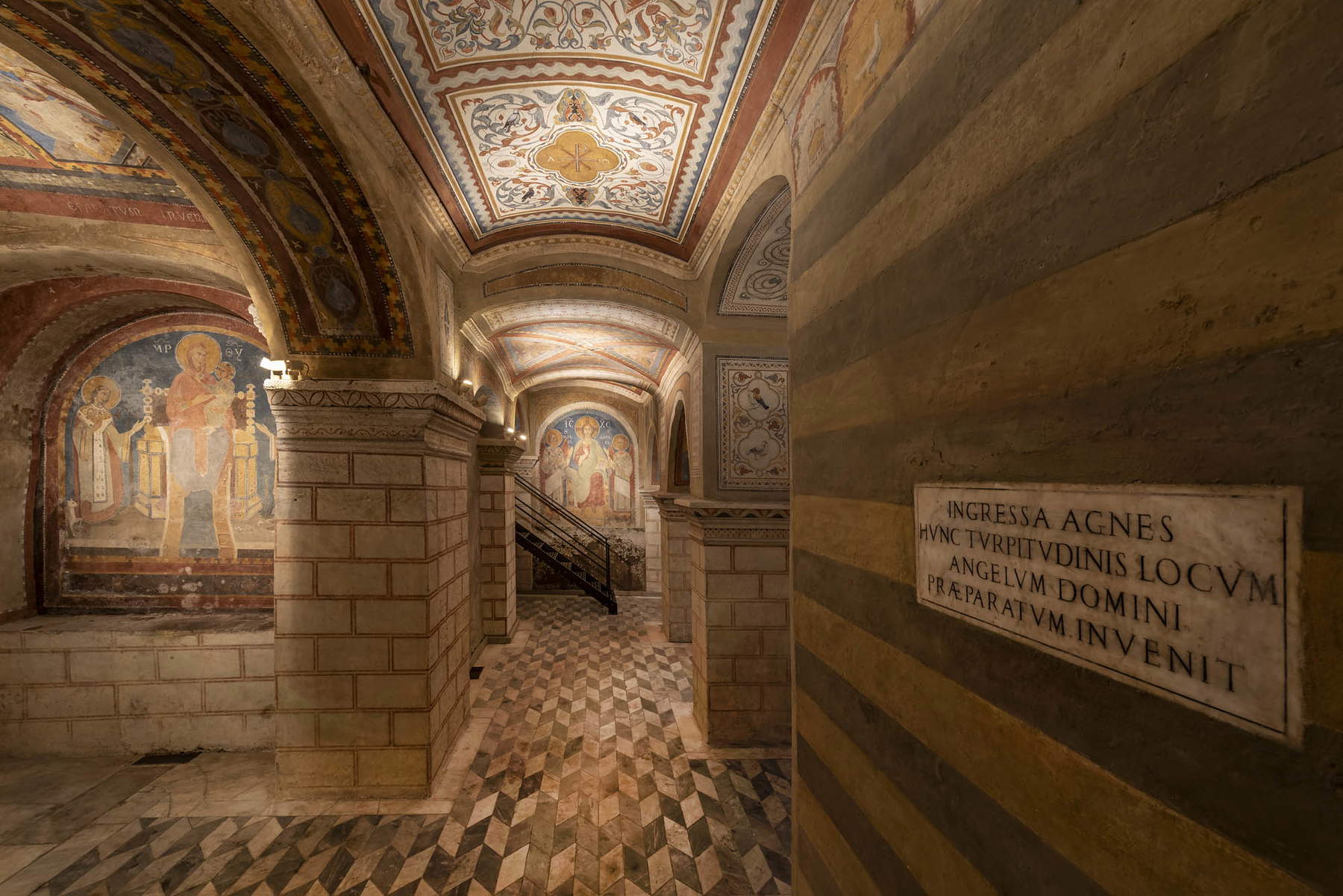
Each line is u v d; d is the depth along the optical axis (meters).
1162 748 0.87
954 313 1.40
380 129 3.09
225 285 4.21
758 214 3.61
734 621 4.80
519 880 3.15
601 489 13.61
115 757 4.51
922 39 1.58
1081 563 1.01
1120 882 0.93
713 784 4.14
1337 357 0.66
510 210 4.21
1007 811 1.19
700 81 2.89
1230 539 0.78
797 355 2.51
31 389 4.91
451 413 4.14
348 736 3.86
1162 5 0.88
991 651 1.25
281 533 3.81
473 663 6.78
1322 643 0.68
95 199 3.79
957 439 1.38
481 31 2.59
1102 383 0.98
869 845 1.78
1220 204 0.79
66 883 3.12
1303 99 0.70
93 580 5.06
